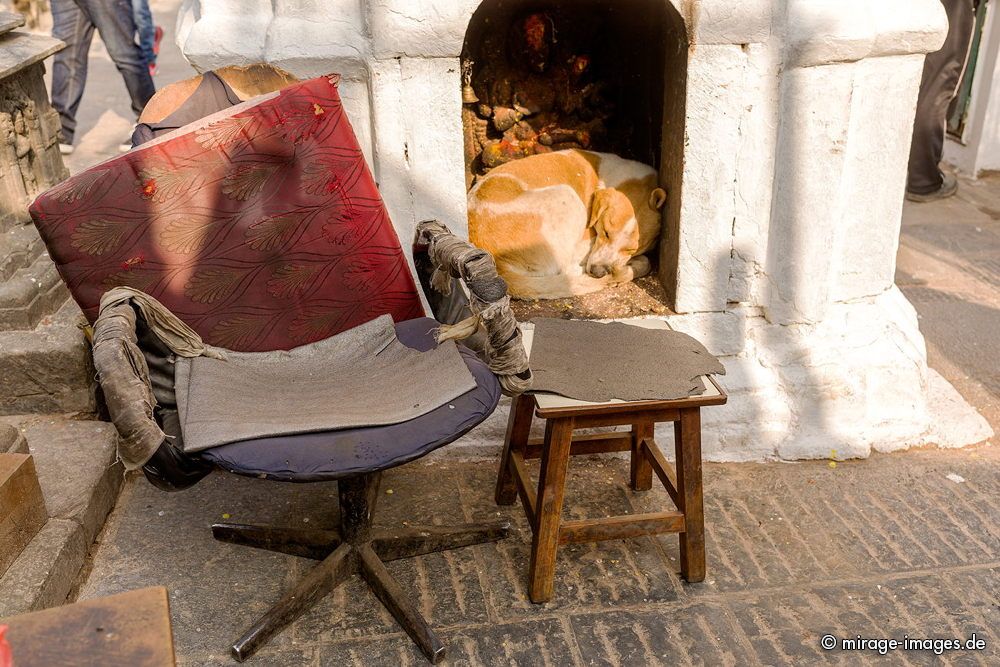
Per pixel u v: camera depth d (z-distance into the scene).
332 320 2.28
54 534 2.26
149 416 1.76
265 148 2.14
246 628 2.17
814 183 2.67
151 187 2.05
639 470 2.67
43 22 7.34
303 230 2.20
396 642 2.15
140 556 2.40
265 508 2.60
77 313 2.88
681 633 2.18
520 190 2.95
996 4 4.95
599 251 2.97
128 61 4.76
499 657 2.11
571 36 3.14
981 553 2.45
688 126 2.61
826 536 2.52
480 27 3.06
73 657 1.16
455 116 2.55
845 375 2.85
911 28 2.56
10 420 2.73
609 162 3.03
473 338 2.22
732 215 2.73
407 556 2.39
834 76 2.55
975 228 4.64
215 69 2.46
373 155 2.61
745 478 2.79
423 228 2.27
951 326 3.70
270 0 2.52
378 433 1.87
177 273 2.10
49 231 1.97
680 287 2.82
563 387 2.13
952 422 2.99
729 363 2.87
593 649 2.13
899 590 2.32
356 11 2.48
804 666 2.08
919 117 4.75
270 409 1.98
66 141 4.99
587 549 2.47
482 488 2.72
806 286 2.81
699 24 2.48
